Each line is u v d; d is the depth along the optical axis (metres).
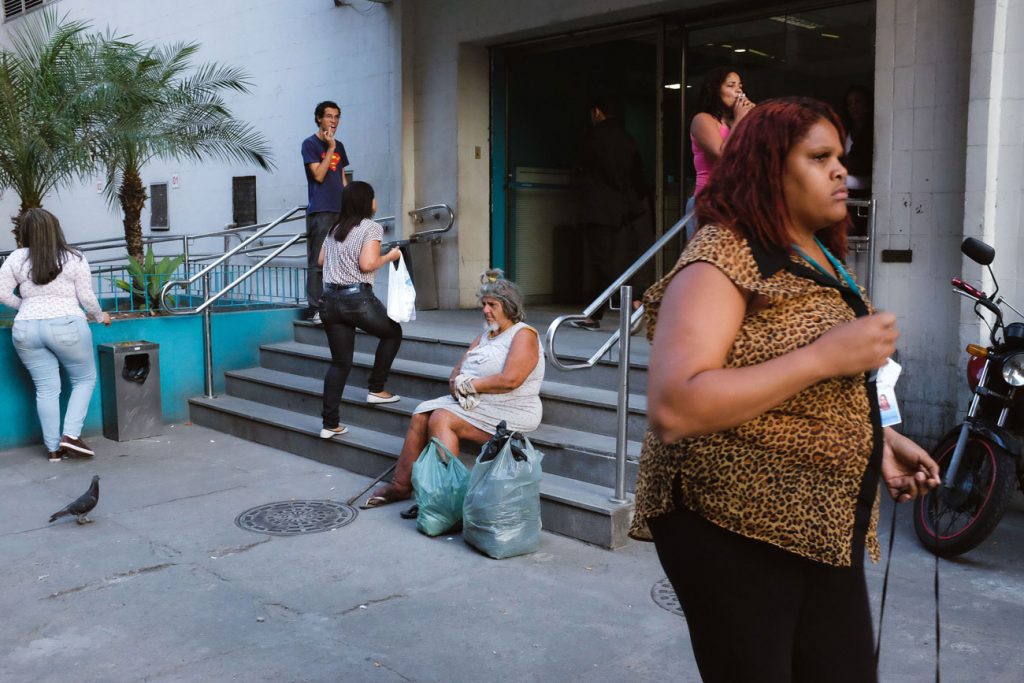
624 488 4.75
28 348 6.32
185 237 8.65
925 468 2.08
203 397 7.71
